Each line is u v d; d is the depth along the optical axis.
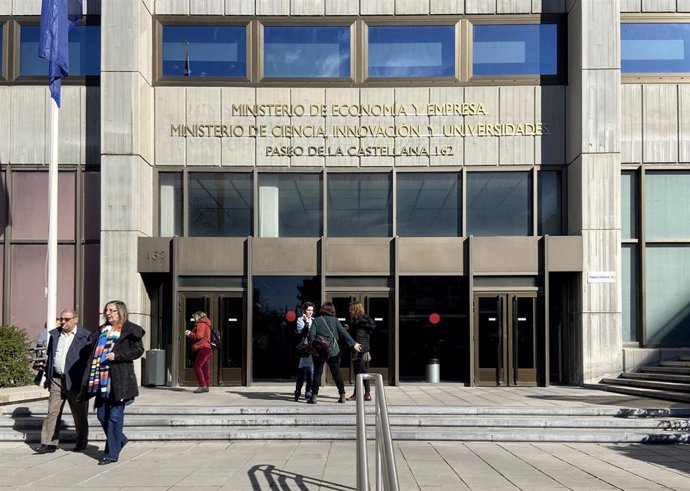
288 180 18.12
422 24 18.17
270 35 18.12
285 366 17.44
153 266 17.14
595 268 16.95
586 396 14.41
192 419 11.31
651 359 16.81
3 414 11.88
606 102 17.06
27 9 18.11
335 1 18.17
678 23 17.88
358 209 18.03
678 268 17.69
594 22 17.12
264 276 17.53
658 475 8.31
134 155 17.06
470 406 12.38
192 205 18.05
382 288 17.39
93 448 10.14
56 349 9.75
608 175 16.98
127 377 9.02
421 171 18.02
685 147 17.62
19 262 17.97
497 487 7.65
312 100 18.11
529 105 18.03
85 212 17.92
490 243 17.34
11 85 18.00
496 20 18.14
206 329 15.45
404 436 10.72
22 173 18.06
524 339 17.28
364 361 13.36
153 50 18.14
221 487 7.65
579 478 8.12
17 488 7.67
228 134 18.05
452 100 18.05
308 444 10.41
